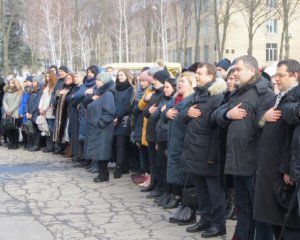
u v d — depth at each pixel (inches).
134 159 364.8
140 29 1968.5
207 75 215.2
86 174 368.2
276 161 164.1
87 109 338.6
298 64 171.6
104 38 2161.7
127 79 345.7
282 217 163.8
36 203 281.1
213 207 216.1
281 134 163.5
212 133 210.7
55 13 1830.7
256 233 188.5
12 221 244.8
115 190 313.4
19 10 1608.0
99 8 1999.3
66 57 1962.4
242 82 189.5
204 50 1915.6
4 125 498.6
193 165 215.3
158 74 291.7
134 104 320.8
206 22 1800.0
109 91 328.2
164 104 274.4
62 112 442.0
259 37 1887.3
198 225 225.8
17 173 374.0
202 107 213.0
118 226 236.1
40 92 480.7
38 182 339.3
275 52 1915.6
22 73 1685.5
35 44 1718.8
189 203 230.8
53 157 452.1
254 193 174.1
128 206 273.4
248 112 185.6
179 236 220.5
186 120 219.8
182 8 1686.8
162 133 266.8
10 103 498.6
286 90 171.0
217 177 212.7
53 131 459.2
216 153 210.7
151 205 275.6
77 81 431.8
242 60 189.0
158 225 237.5
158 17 1672.0
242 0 1550.2
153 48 1812.3
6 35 1309.1
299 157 154.0
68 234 224.2
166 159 268.2
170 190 266.4
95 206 273.9
